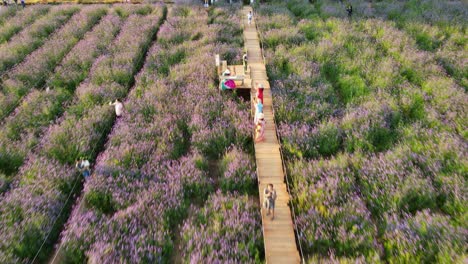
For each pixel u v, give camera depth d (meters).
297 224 10.82
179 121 15.52
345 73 19.16
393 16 25.98
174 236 11.09
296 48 20.84
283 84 17.62
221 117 15.43
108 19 26.00
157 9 27.72
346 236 10.24
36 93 17.55
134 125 15.11
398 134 14.51
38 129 15.44
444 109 15.55
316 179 12.41
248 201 11.80
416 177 12.09
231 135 14.60
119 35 23.72
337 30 23.12
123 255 9.98
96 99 17.28
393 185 11.86
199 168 13.30
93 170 13.39
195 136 14.59
